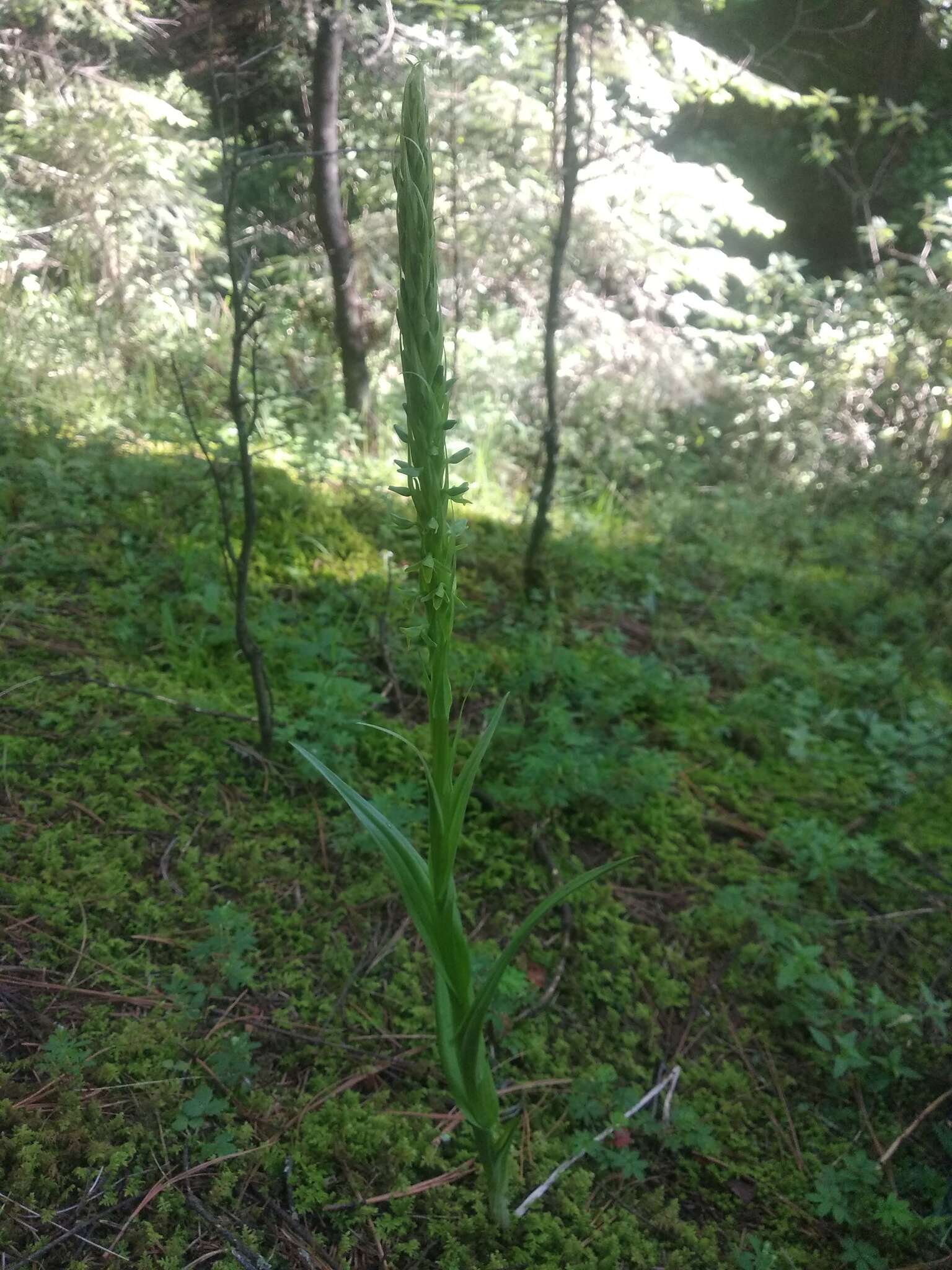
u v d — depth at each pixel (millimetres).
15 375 5805
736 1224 2404
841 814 4105
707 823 3893
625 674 4539
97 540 4523
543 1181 2326
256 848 3070
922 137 9844
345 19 5500
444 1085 2514
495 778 3711
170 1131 2176
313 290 6988
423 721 4016
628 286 8031
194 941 2719
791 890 3377
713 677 5055
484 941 2967
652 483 7375
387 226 6758
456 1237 2164
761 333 8867
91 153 7082
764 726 4602
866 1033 2938
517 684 4141
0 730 3262
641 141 6297
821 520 7328
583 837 3617
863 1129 2709
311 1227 2105
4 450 5008
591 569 5719
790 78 8820
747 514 7039
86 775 3166
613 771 3699
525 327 7656
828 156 8094
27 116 7094
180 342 6633
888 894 3678
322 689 3658
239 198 7879
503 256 7379
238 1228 2043
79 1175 2023
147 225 7527
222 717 3592
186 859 2971
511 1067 2633
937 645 5859
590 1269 2143
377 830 1885
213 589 4027
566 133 4590
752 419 8008
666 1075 2752
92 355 6344
